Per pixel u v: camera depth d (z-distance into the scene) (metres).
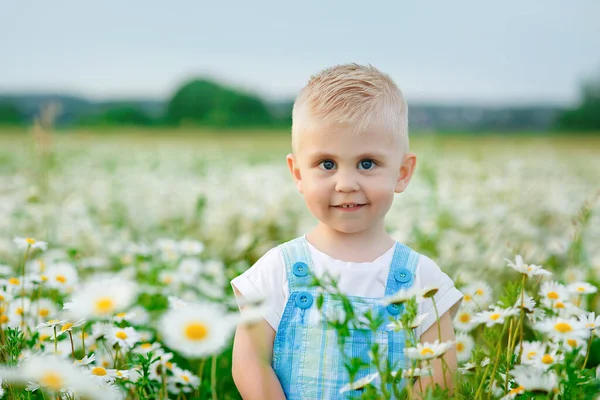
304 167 2.01
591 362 2.96
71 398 1.92
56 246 4.71
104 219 6.21
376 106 1.97
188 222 5.96
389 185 1.99
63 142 15.84
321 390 1.91
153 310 3.36
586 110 19.95
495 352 2.01
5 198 6.13
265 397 1.94
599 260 3.91
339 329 1.59
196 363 2.90
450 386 1.93
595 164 11.18
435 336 2.00
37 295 2.91
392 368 1.76
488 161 10.71
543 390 1.69
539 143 16.28
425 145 11.71
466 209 5.74
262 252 4.83
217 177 8.02
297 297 2.00
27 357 2.13
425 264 2.07
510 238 4.70
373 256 2.04
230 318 1.64
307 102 2.01
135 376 2.11
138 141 19.84
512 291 1.92
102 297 1.83
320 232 2.10
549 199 6.14
